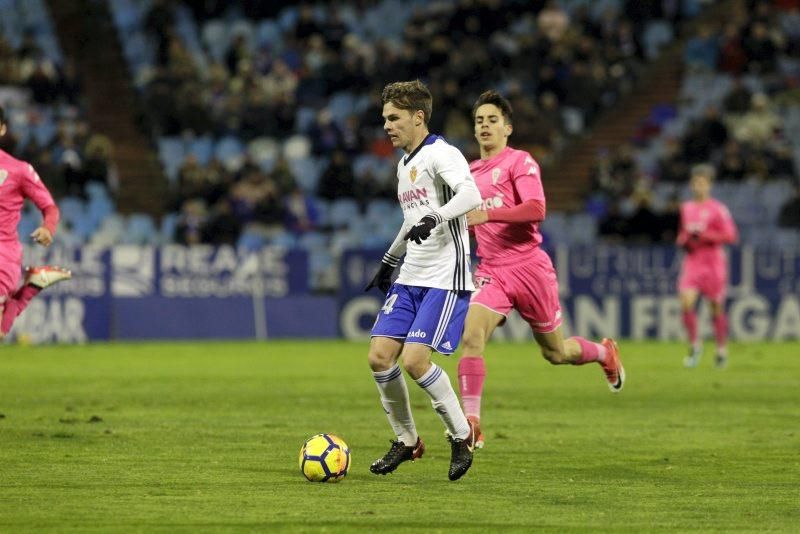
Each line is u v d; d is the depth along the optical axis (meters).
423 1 110.88
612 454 30.52
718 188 94.44
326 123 96.12
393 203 93.06
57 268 35.59
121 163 97.62
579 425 36.88
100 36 106.00
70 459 28.53
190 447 30.94
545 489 25.03
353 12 110.00
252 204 88.81
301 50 103.56
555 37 102.81
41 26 105.88
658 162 97.81
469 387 29.64
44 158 87.44
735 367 61.44
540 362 63.53
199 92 98.25
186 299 79.56
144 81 101.81
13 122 93.94
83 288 77.25
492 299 31.28
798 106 103.00
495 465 28.53
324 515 21.83
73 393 45.81
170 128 97.31
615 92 102.56
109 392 46.31
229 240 84.44
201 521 21.14
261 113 97.44
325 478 25.56
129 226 87.62
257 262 81.19
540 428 36.09
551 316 32.66
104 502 22.95
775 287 84.81
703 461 29.33
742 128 98.38
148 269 78.88
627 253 83.44
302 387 48.91
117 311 78.06
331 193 91.31
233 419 37.59
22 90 96.75
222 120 98.25
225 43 107.81
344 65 100.56
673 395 46.72
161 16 100.12
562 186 98.75
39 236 34.25
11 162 34.28
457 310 25.94
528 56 100.81
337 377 53.62
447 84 96.12
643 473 27.36
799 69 106.00
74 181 87.88
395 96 25.89
